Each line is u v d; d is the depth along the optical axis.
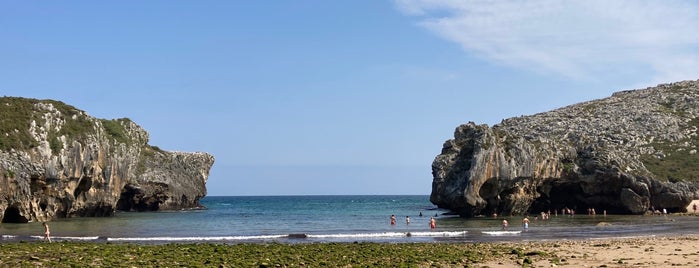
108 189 111.19
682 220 91.88
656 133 142.25
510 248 44.28
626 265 32.03
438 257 37.22
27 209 88.19
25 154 87.69
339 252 41.25
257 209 176.62
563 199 120.38
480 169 103.62
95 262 33.00
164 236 63.75
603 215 109.31
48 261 33.12
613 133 141.38
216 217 114.69
